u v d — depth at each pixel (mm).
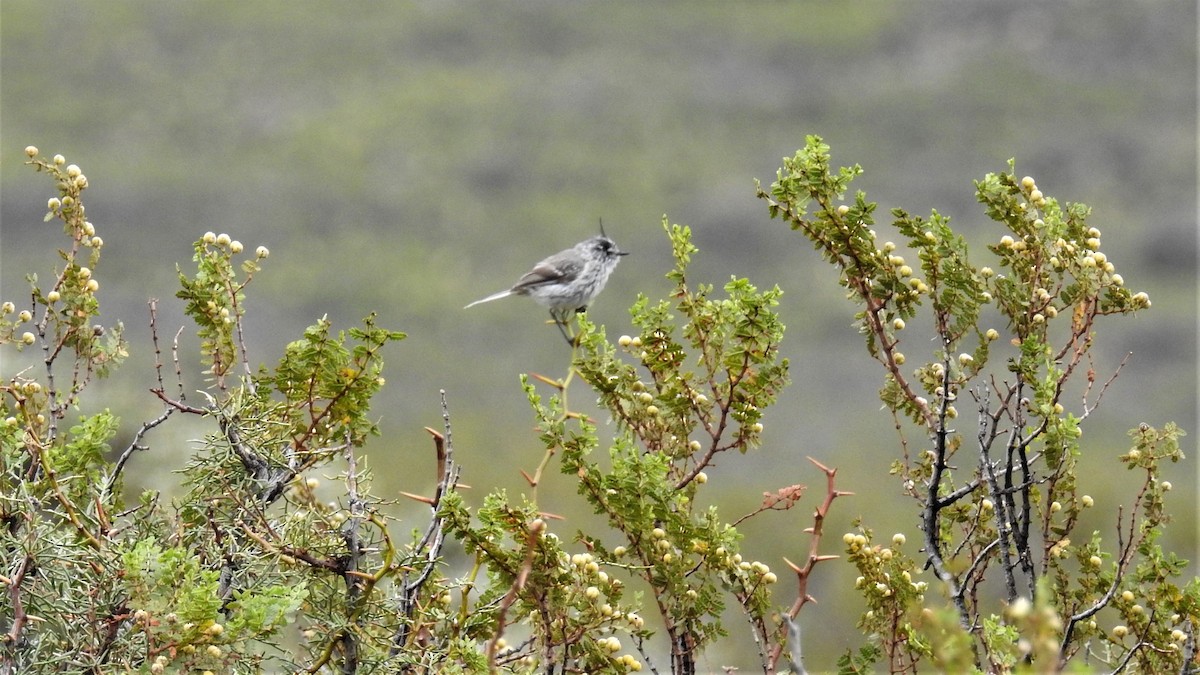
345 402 4434
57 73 68750
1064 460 4500
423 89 69125
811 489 23469
